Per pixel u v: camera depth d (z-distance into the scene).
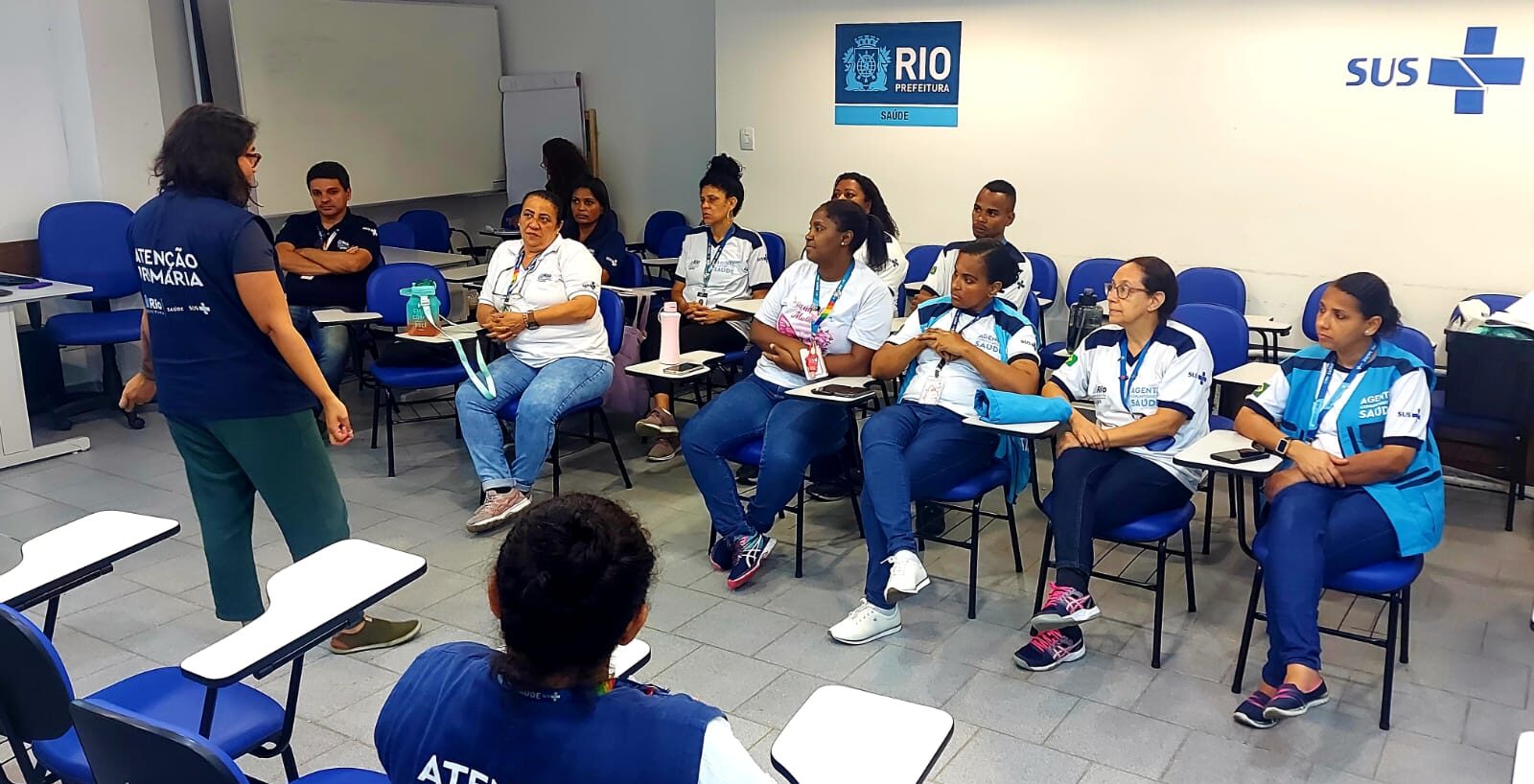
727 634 3.19
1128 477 2.93
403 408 5.52
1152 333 3.10
